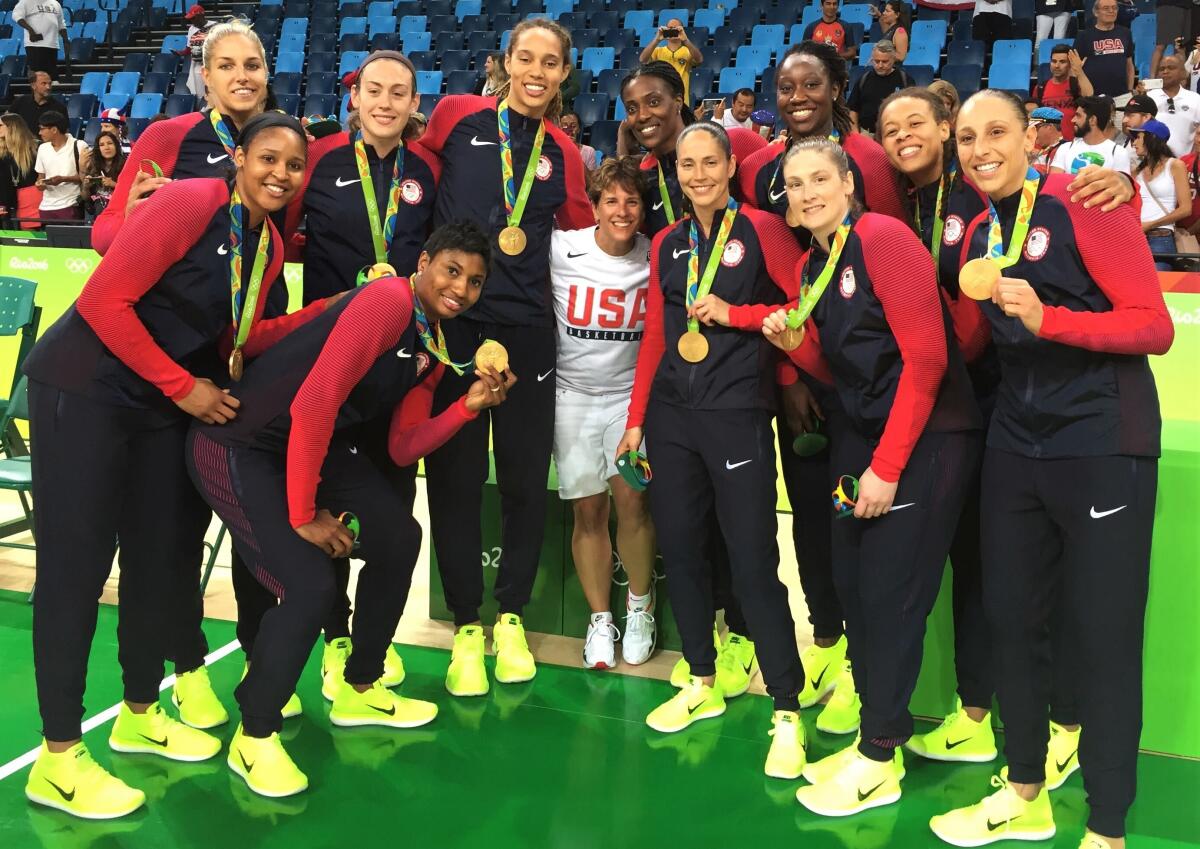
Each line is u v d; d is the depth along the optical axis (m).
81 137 10.87
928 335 2.42
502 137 3.24
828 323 2.61
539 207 3.31
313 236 3.12
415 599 4.25
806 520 3.21
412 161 3.21
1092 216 2.18
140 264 2.40
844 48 9.24
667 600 3.74
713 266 2.89
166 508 2.71
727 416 2.89
